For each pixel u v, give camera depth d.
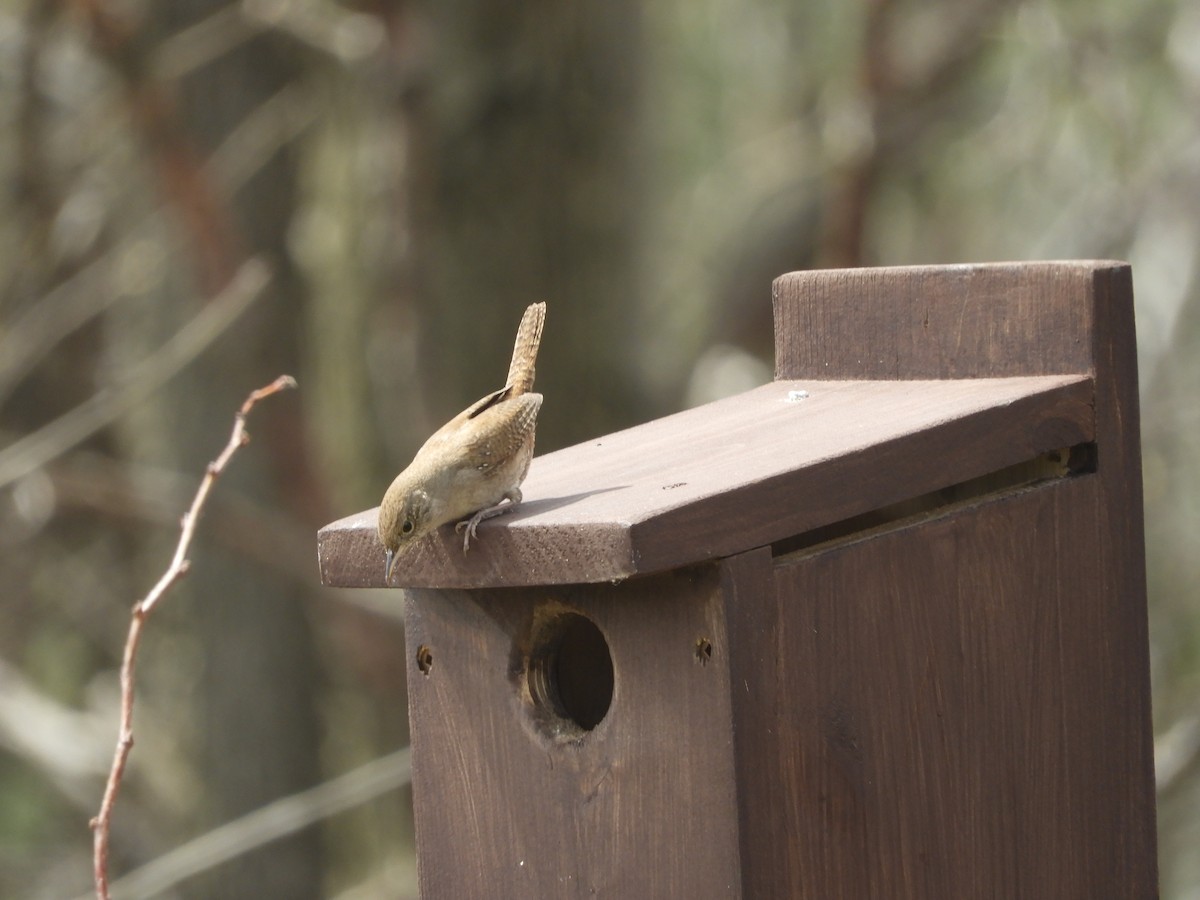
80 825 16.33
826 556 5.38
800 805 5.34
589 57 12.46
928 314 6.53
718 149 20.52
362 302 13.34
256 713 13.70
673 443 6.13
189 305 12.84
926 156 16.12
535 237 12.52
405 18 11.89
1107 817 6.19
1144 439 14.13
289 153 12.95
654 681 5.35
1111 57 14.03
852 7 16.61
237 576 13.55
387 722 12.98
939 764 5.70
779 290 6.96
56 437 10.79
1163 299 14.40
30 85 13.11
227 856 9.74
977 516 5.80
